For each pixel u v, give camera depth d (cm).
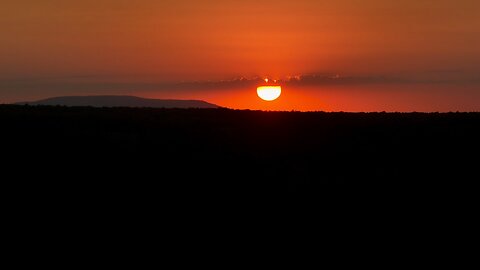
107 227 4069
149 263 3541
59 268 3397
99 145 6184
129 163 5622
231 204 4644
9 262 3444
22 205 4372
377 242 4009
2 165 5275
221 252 3753
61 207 4384
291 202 4753
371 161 6253
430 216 4541
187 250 3759
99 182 4997
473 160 6297
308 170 5769
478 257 3797
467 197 5031
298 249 3847
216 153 6238
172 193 4834
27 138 6284
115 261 3544
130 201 4597
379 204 4794
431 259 3753
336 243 3972
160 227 4116
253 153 6372
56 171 5209
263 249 3825
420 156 6475
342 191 5109
